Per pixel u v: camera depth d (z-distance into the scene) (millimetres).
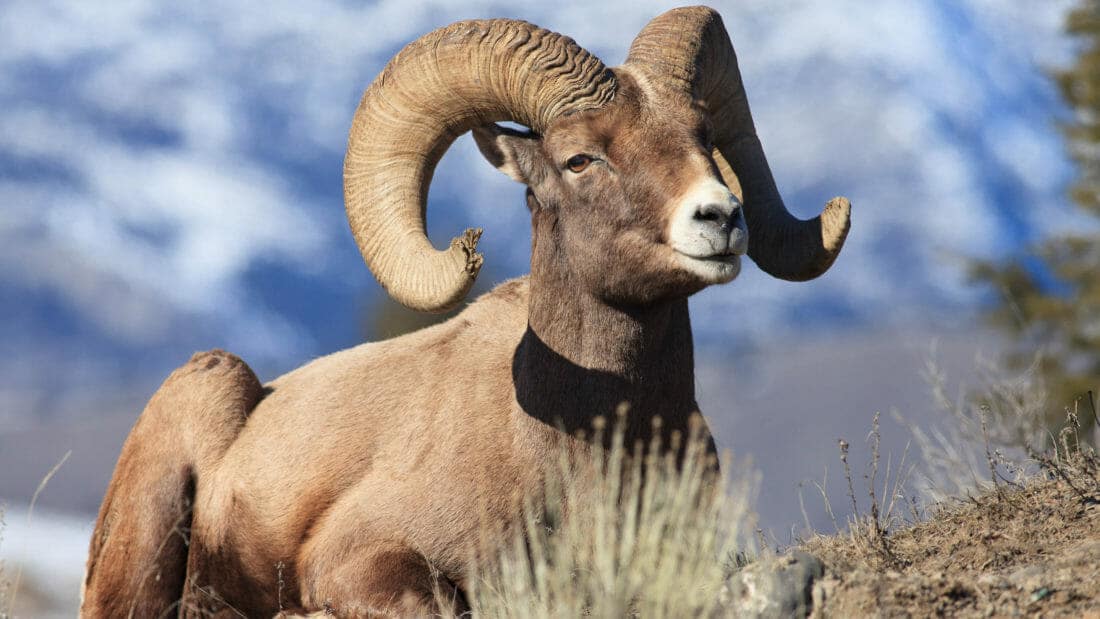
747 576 21375
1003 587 21500
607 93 27156
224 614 31297
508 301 30891
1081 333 94812
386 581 26750
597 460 24938
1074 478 28266
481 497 27250
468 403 28500
